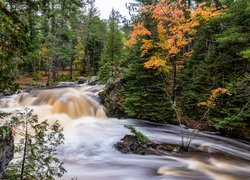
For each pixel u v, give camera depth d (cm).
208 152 1063
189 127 1537
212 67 1597
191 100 1653
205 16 1108
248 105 1354
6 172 396
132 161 898
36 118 427
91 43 4497
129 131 1343
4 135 349
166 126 1551
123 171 808
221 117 1477
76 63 4653
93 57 4291
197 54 1880
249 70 1478
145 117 1587
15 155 578
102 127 1398
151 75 1566
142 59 1561
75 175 749
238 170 866
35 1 382
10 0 343
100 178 742
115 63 2147
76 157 909
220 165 909
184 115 1666
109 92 1758
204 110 1586
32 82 3058
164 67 1217
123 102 1662
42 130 422
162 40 1155
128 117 1647
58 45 3594
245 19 1509
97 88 2225
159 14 1124
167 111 1580
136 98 1556
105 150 1002
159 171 818
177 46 1147
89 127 1362
